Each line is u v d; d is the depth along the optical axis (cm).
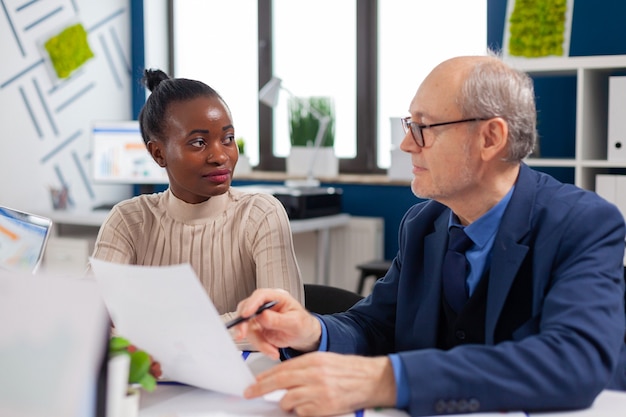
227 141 179
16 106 442
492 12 394
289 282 179
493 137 130
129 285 112
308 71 480
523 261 132
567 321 118
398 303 150
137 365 113
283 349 138
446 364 115
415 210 157
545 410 115
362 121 464
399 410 116
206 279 183
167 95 178
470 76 130
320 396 112
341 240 445
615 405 118
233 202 188
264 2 485
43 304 95
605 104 348
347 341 142
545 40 330
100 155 457
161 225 186
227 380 117
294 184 435
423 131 132
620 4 364
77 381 94
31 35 448
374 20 454
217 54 511
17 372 96
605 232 130
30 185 452
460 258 141
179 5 521
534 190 136
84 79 483
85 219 425
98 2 489
